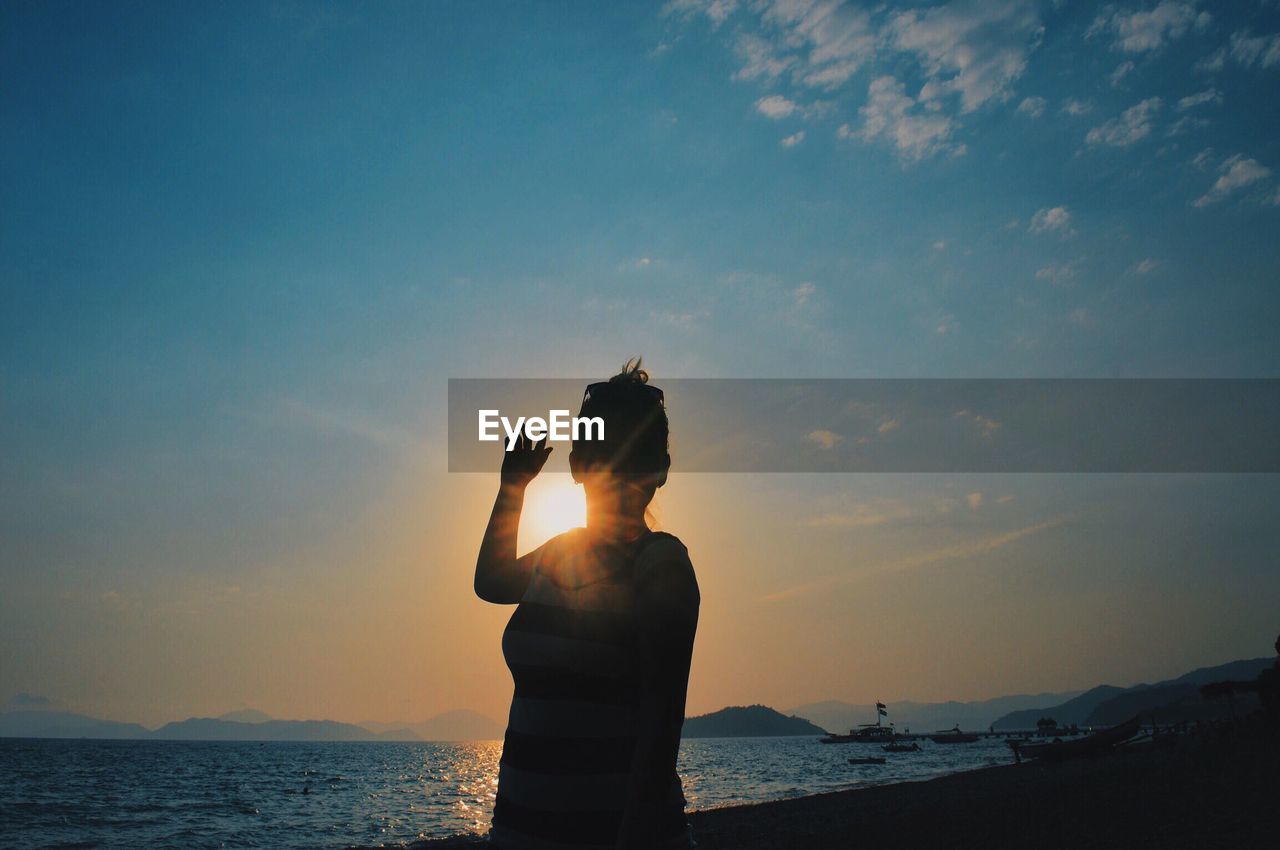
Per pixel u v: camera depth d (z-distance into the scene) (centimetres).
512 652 155
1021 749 6450
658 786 129
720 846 2055
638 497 162
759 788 5434
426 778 8006
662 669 133
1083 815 1742
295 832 3434
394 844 2894
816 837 1991
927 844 1627
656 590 138
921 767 8012
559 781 141
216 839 3209
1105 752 5219
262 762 11612
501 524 180
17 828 3612
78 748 17300
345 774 8756
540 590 157
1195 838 1256
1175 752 3900
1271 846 1132
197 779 7575
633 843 125
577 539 159
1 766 9062
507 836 143
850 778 6362
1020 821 1798
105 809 4591
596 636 147
